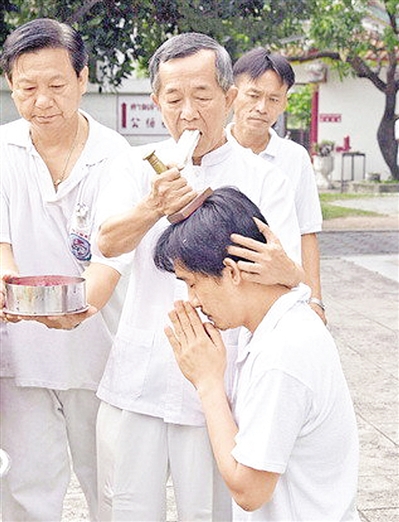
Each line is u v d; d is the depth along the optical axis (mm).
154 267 2533
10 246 2980
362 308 7738
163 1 7629
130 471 2592
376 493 3980
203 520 2588
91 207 2939
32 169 2932
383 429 4730
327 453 1919
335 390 1896
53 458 3086
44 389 3035
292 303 1930
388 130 19266
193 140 2355
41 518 3086
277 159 3674
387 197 18281
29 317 2508
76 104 2791
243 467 1854
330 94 20531
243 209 1950
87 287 2639
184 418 2512
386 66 19938
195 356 2020
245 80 3600
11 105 8273
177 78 2393
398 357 6141
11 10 7234
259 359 1873
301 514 1914
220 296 1932
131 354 2564
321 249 11203
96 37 7562
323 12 14398
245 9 7945
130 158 2631
